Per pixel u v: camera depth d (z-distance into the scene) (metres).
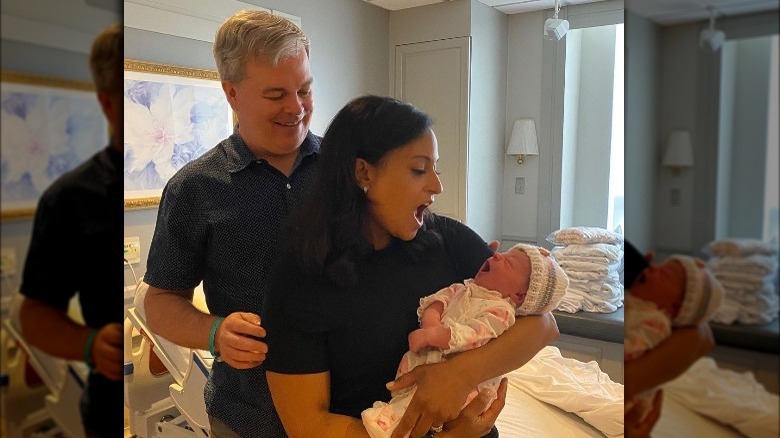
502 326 1.25
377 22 1.48
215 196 1.33
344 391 1.37
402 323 1.34
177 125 1.37
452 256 1.37
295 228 1.33
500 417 1.37
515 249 1.28
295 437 1.36
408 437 1.31
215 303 1.37
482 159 1.43
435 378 1.29
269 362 1.36
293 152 1.36
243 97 1.35
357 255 1.33
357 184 1.33
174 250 1.33
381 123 1.32
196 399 1.45
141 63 1.31
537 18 1.38
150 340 1.43
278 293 1.34
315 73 1.41
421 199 1.34
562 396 1.35
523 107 1.43
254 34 1.32
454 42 1.41
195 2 1.36
